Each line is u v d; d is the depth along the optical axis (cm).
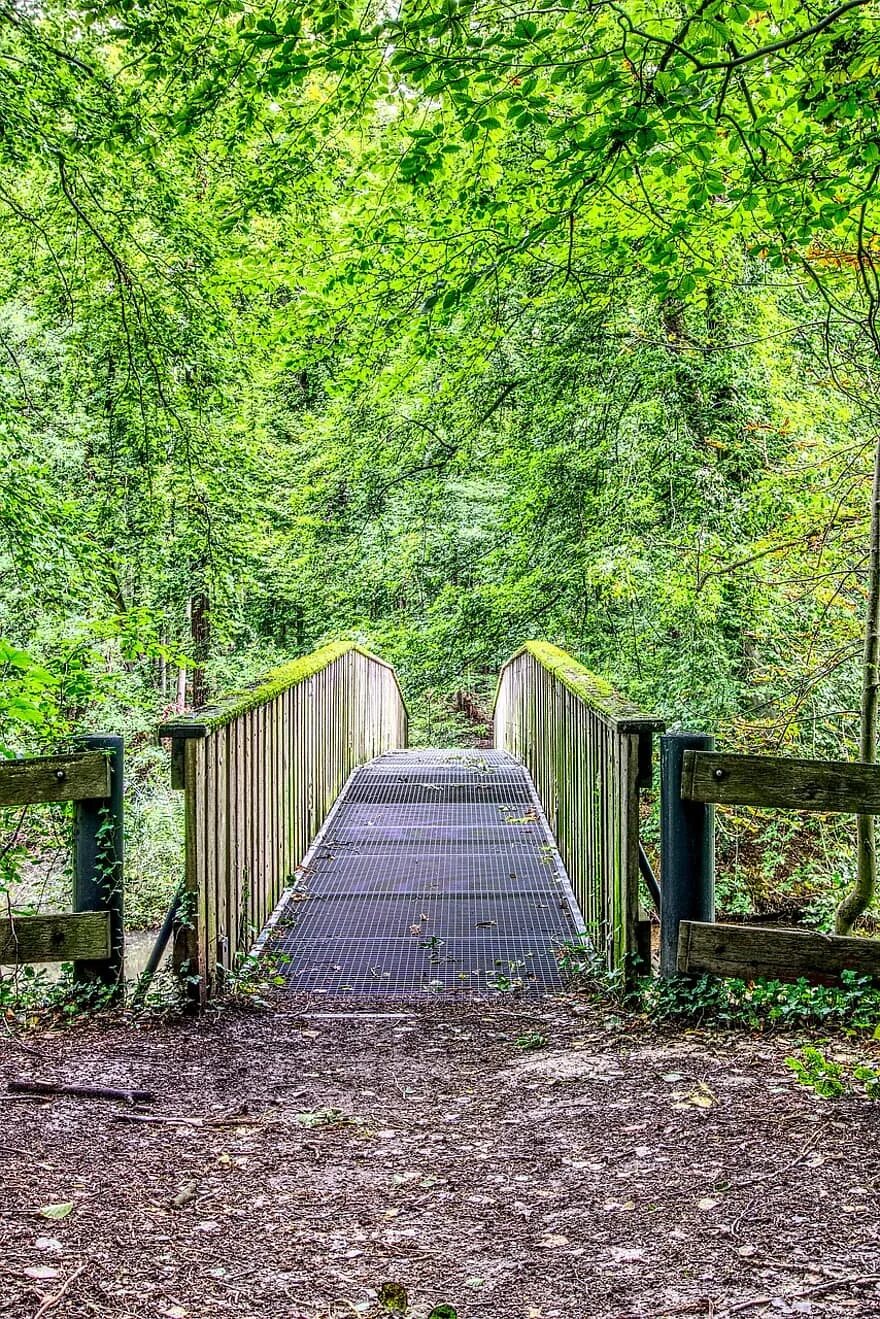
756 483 863
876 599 535
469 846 776
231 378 984
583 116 455
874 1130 297
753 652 893
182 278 864
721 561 830
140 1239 248
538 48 465
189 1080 370
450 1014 470
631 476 906
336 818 870
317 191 814
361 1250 247
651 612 948
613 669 1008
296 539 1553
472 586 1342
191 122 611
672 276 657
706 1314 214
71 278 909
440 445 1027
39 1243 242
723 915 841
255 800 575
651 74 442
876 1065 351
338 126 737
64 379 1064
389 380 902
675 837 423
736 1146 294
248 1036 428
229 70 587
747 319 859
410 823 850
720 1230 248
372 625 1644
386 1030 443
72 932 438
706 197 514
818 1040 385
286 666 726
